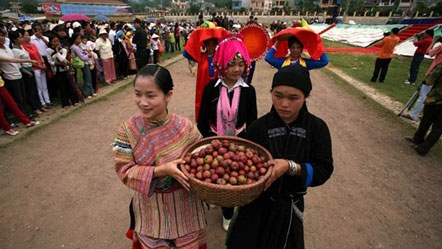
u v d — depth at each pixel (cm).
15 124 534
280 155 169
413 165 425
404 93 816
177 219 173
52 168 392
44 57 621
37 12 6738
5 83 506
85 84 703
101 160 416
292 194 171
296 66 147
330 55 1628
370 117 623
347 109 676
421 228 297
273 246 170
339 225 299
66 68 608
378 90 852
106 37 834
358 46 2058
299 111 164
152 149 162
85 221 296
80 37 672
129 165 161
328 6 6219
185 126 171
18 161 408
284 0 8406
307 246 270
